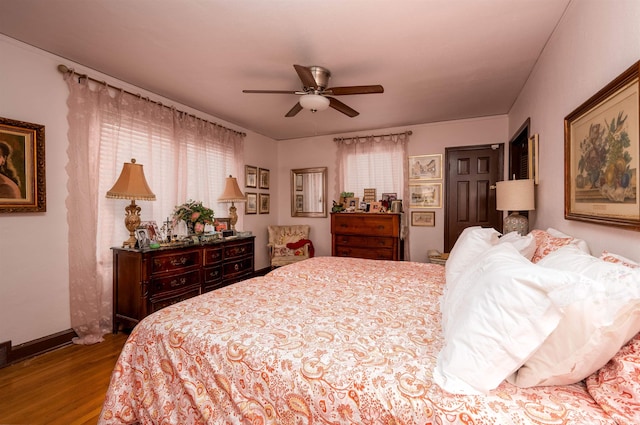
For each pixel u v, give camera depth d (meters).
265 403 1.09
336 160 5.20
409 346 1.18
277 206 5.75
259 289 1.97
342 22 2.09
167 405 1.28
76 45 2.39
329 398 0.99
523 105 3.21
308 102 2.64
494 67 2.77
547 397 0.87
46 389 1.95
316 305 1.66
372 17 2.03
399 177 4.76
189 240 3.29
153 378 1.35
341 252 4.73
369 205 4.71
